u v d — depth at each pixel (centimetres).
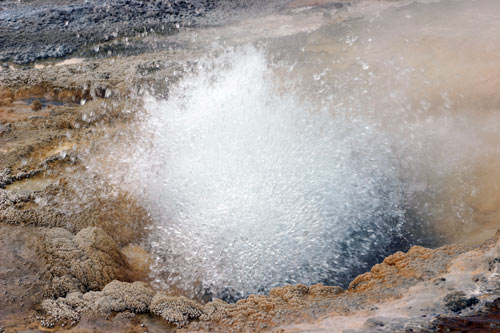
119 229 519
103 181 577
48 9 1169
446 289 353
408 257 418
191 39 1012
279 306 386
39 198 528
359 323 330
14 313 363
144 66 866
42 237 452
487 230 498
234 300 454
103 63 895
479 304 320
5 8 1185
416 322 309
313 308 374
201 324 367
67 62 930
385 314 338
